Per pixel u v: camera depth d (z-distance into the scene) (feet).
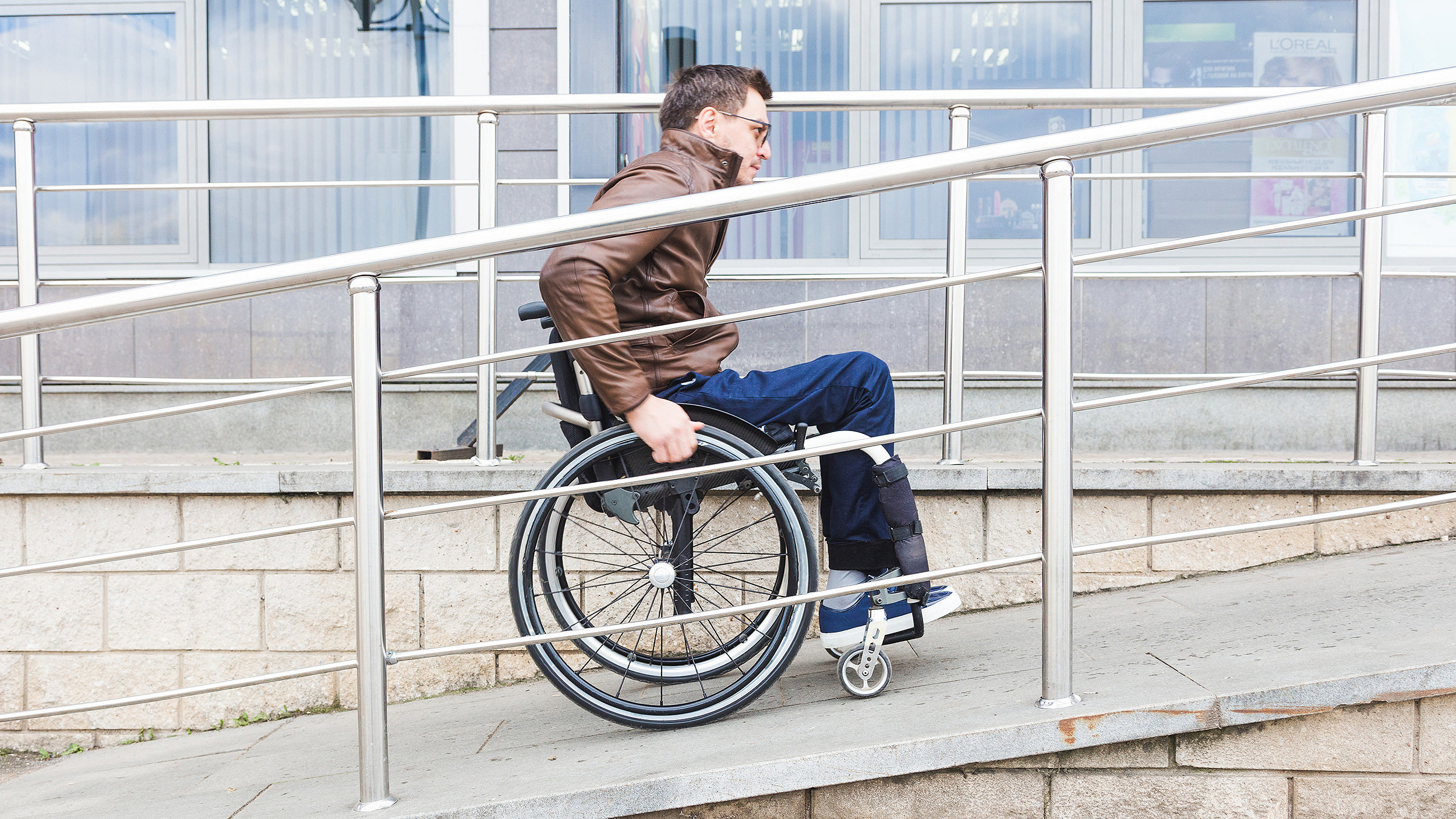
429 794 5.17
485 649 5.16
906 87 12.76
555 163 12.42
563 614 6.52
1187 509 7.83
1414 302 11.46
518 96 8.04
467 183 8.24
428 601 7.76
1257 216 12.42
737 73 6.62
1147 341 11.62
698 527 7.59
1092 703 5.08
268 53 12.85
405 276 11.68
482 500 5.15
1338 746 4.98
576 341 5.26
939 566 7.88
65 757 7.72
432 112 8.00
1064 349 5.06
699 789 4.87
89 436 11.33
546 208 12.42
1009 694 5.49
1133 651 6.04
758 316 5.29
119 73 12.82
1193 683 5.19
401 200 12.82
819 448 5.53
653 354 6.13
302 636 7.80
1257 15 12.48
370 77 12.83
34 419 8.02
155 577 7.77
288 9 12.83
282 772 6.32
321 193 12.84
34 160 8.23
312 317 11.67
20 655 7.78
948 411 8.14
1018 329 11.70
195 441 11.46
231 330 11.68
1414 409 11.11
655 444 5.66
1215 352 11.52
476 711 7.13
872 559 6.06
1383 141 8.03
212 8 12.82
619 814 4.84
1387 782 4.97
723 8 12.73
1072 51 12.66
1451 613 5.88
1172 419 11.25
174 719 7.85
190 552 7.75
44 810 6.14
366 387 5.02
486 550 7.75
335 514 7.77
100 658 7.77
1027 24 12.68
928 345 11.57
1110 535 7.87
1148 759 5.02
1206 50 12.55
